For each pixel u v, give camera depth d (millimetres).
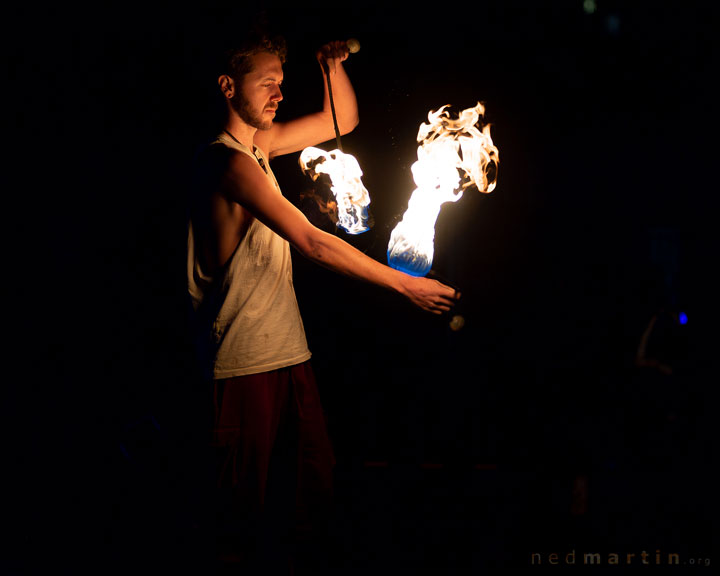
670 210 5418
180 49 3777
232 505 2146
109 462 3580
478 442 4535
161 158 3879
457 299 2203
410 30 4352
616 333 3986
